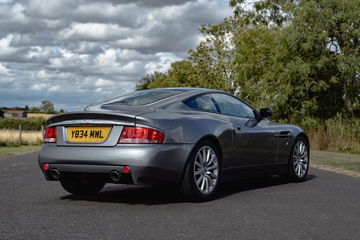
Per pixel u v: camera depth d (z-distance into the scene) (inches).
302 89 867.4
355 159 413.1
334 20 850.1
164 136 180.9
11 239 129.8
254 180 269.4
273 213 165.6
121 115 180.2
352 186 240.2
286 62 882.1
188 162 188.1
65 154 187.5
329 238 130.0
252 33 999.0
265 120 251.6
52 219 156.8
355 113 905.5
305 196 205.5
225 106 225.3
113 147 180.2
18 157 523.8
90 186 213.3
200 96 215.0
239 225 146.2
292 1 937.5
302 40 875.4
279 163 248.1
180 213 166.9
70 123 191.2
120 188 239.6
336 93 911.0
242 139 218.8
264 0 992.9
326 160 399.5
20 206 183.9
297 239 128.6
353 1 836.0
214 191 199.6
